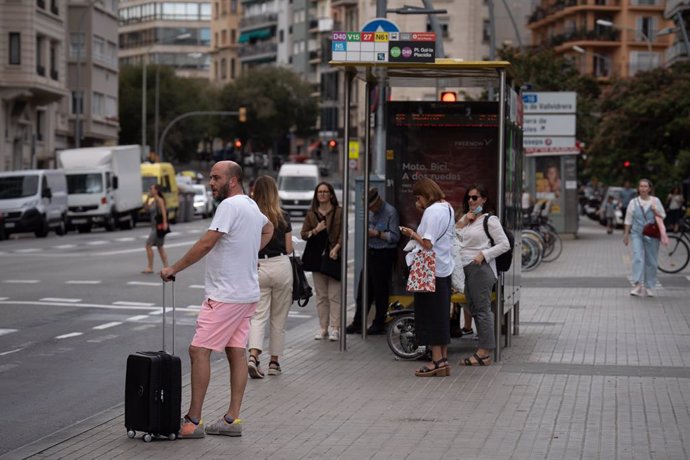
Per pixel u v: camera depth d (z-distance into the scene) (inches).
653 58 4320.9
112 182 2345.0
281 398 496.1
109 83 3695.9
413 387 523.2
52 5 2965.1
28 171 2030.0
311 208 684.7
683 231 1264.8
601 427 432.5
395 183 685.9
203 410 469.7
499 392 508.4
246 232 415.8
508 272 639.8
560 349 649.6
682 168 2418.8
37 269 1240.8
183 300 938.7
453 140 679.7
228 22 6791.3
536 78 2696.9
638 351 641.0
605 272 1242.0
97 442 410.6
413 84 685.9
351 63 605.6
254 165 4886.8
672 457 383.2
